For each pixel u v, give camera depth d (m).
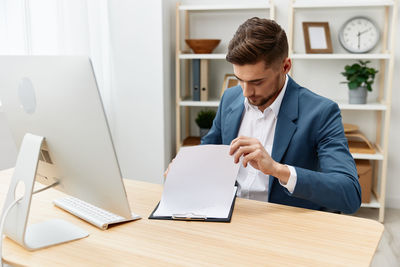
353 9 3.03
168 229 1.08
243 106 1.64
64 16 2.68
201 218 1.13
